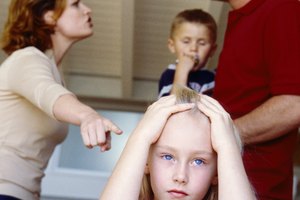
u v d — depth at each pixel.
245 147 1.41
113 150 5.63
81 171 5.58
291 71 1.41
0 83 1.44
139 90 5.26
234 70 1.52
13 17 1.68
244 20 1.59
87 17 1.75
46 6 1.66
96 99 5.37
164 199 0.96
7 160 1.43
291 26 1.46
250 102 1.49
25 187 1.46
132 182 0.94
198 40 2.38
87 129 1.04
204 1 3.81
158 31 4.32
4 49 1.70
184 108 0.99
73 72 5.29
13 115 1.46
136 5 3.99
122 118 5.62
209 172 0.97
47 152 1.55
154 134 0.97
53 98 1.21
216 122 0.97
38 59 1.42
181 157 0.96
